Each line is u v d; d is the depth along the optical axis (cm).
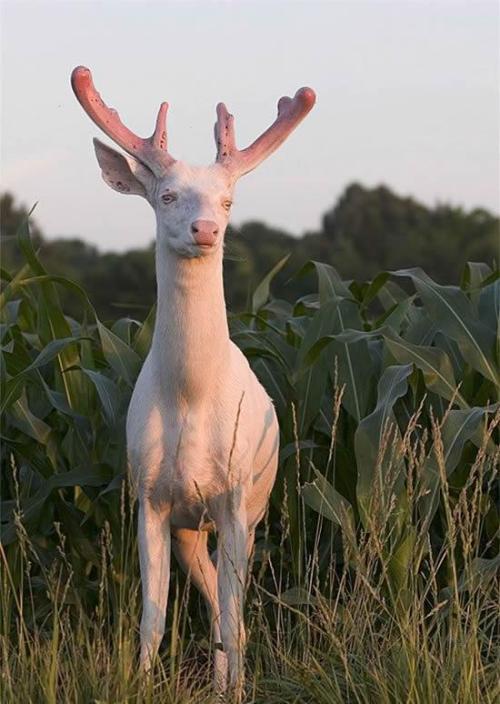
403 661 1517
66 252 9012
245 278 7662
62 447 2100
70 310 8231
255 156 1664
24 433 2097
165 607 1672
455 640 1512
